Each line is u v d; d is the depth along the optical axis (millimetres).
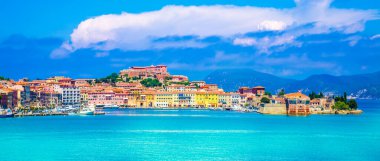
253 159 181250
